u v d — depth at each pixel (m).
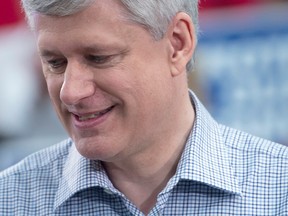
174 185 3.88
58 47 3.55
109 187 3.93
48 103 7.95
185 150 3.94
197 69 7.44
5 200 4.15
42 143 7.93
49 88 3.71
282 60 7.33
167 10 3.69
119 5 3.54
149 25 3.62
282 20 7.32
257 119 7.40
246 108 7.39
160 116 3.78
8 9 8.29
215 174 3.93
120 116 3.68
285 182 3.93
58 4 3.46
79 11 3.48
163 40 3.71
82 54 3.56
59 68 3.65
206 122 4.07
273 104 7.36
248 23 7.41
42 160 4.25
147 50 3.65
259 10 7.52
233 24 7.44
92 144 3.68
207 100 7.42
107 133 3.68
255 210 3.90
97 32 3.51
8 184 4.18
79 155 4.07
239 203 3.91
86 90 3.57
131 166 3.90
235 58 7.40
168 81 3.77
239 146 4.07
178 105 3.91
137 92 3.64
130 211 3.94
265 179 3.95
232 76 7.41
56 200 4.06
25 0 3.62
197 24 3.93
